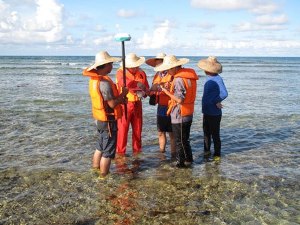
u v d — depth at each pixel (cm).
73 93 2005
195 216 508
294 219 499
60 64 6681
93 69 615
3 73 3878
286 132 1041
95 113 632
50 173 681
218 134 771
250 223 488
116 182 637
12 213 520
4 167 714
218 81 741
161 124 768
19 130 1034
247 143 915
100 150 676
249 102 1720
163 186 618
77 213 520
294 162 759
